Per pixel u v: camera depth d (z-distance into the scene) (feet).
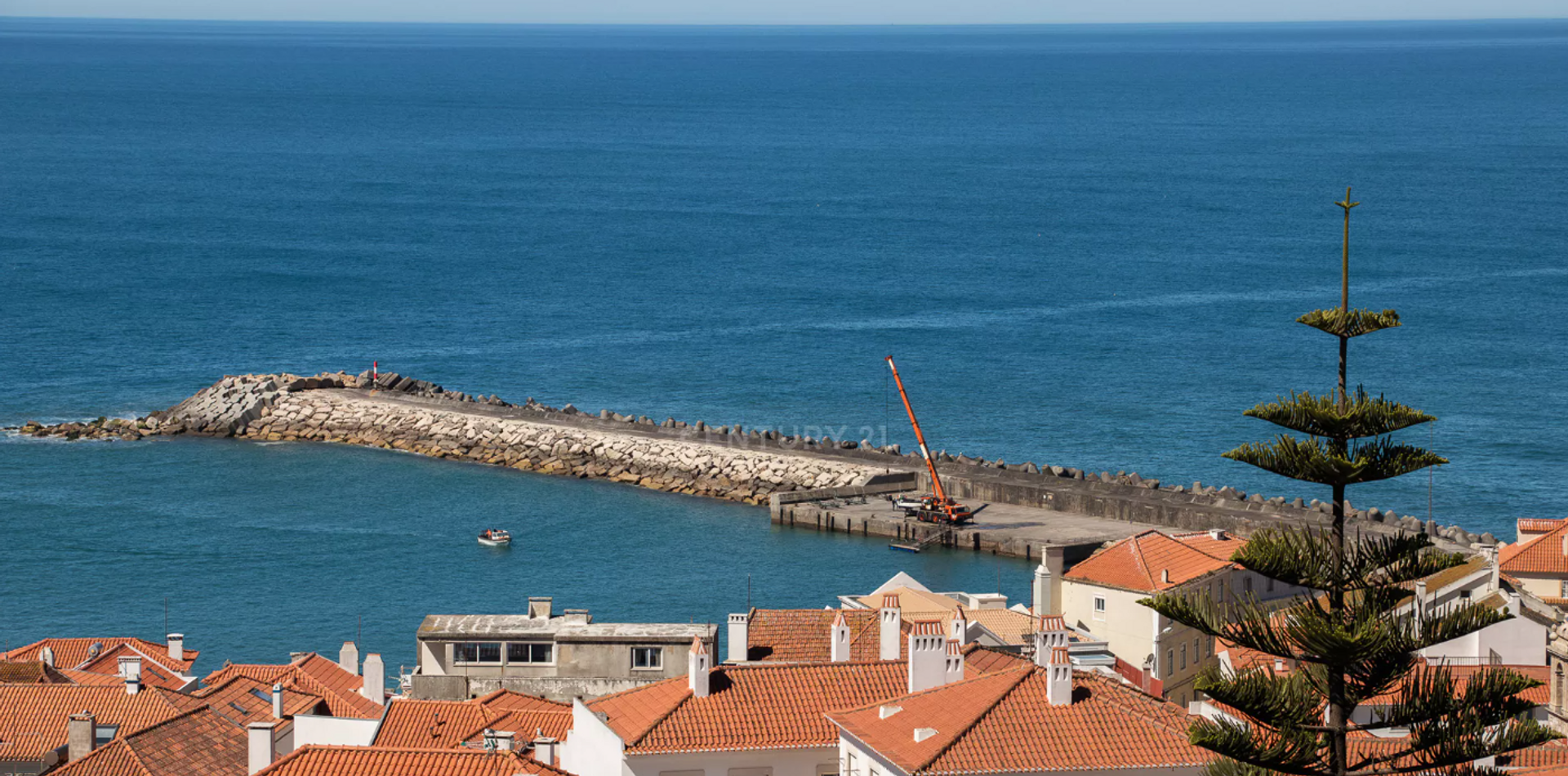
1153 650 381.19
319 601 585.63
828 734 260.83
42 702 312.50
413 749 263.29
